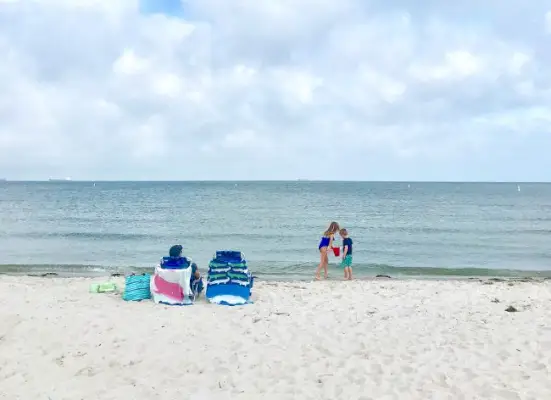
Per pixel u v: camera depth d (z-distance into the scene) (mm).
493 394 6012
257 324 8953
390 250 25016
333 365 7012
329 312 9953
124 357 7258
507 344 7836
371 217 44094
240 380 6496
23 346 7625
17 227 34875
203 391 6164
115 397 5992
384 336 8297
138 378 6539
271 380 6484
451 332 8523
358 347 7770
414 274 17578
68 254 22938
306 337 8234
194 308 10102
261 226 36094
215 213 48062
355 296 11766
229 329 8633
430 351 7547
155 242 27500
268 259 21578
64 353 7379
